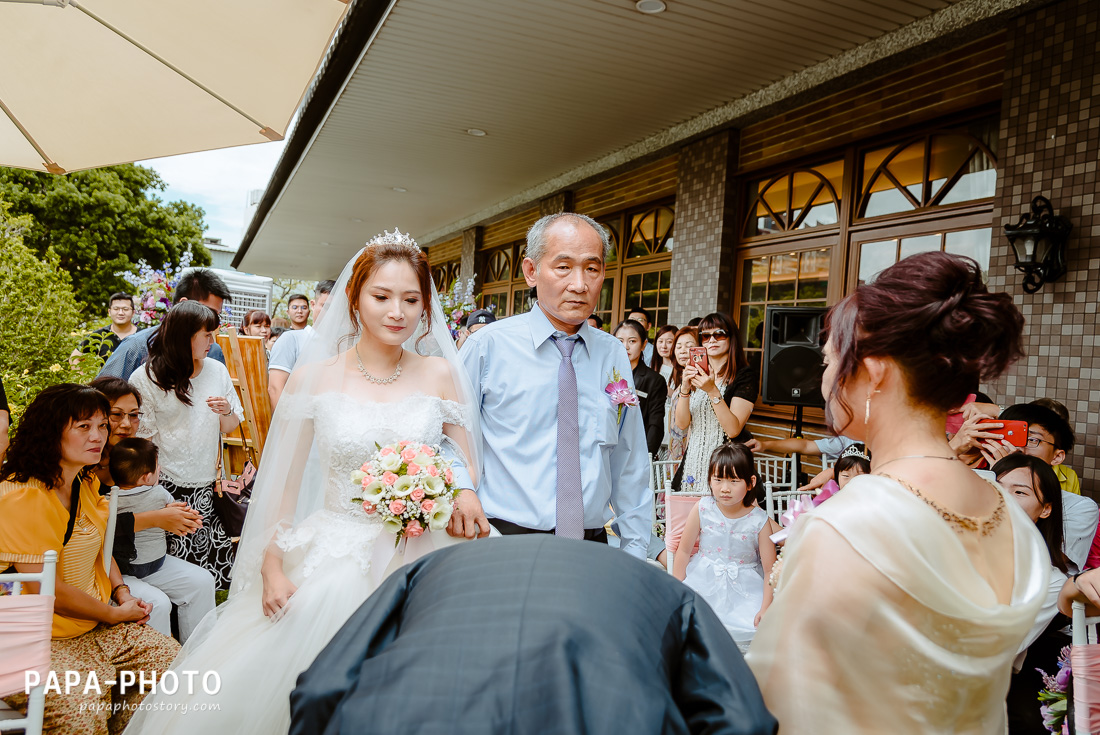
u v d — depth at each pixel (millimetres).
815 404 4277
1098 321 3402
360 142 7352
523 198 9078
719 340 3977
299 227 13125
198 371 3299
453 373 2145
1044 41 3658
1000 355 891
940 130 4449
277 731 1623
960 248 4328
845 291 5062
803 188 5465
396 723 613
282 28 2203
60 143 2445
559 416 2105
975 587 828
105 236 19859
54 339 4480
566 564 758
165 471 3162
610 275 7820
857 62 4590
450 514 1804
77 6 2084
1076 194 3510
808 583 837
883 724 803
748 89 5375
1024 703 2295
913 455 914
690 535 3059
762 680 842
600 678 638
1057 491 2150
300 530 1863
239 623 1762
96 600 2266
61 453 2186
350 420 1936
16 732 1902
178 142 2582
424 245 13727
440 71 5359
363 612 771
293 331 4242
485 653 655
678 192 6434
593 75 5262
